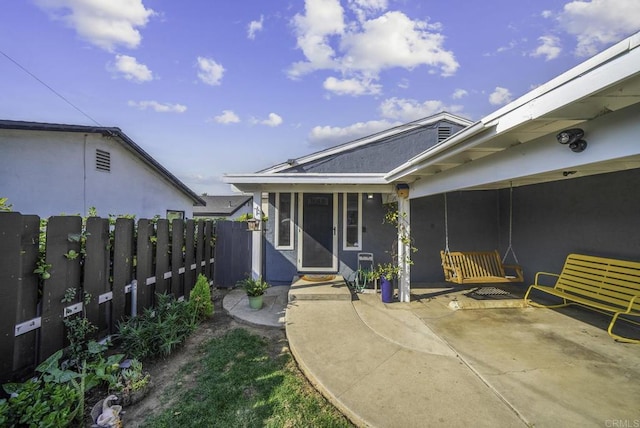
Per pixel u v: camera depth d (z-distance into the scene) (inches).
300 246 268.7
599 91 67.4
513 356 128.6
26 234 104.6
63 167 285.1
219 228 273.9
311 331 156.3
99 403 93.9
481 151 125.6
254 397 108.2
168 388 113.6
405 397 100.8
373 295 226.1
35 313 107.3
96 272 134.0
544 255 221.9
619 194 169.9
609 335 148.4
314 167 293.3
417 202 267.7
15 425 79.0
